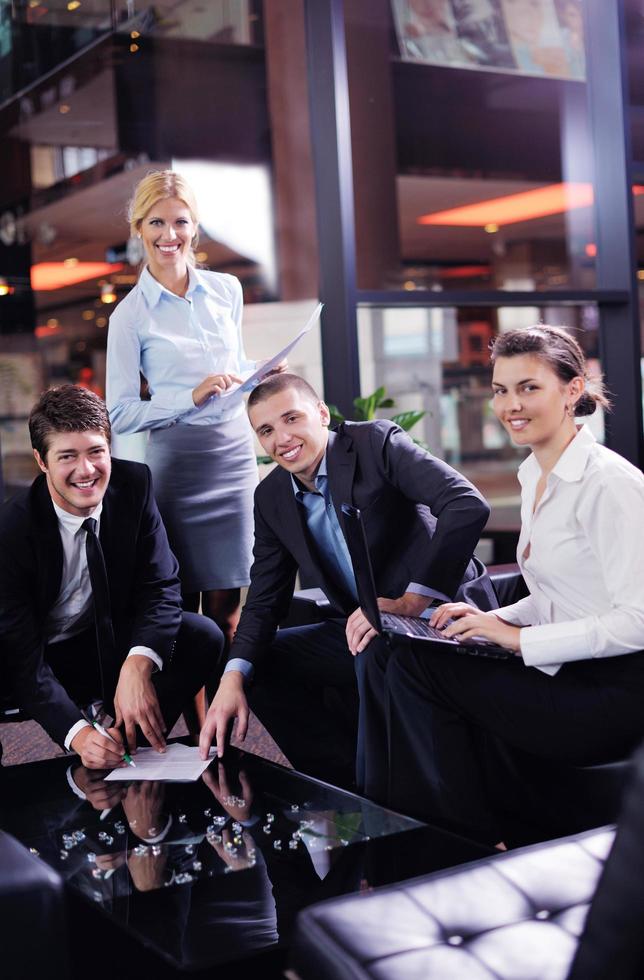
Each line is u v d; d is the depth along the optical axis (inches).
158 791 88.7
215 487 132.0
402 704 92.1
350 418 172.2
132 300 130.4
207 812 83.0
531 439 90.6
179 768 95.1
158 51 195.8
